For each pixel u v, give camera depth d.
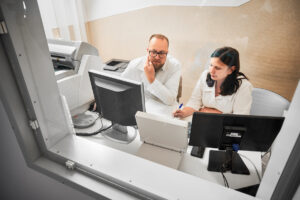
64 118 0.82
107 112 1.25
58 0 2.21
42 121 0.72
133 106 1.13
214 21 2.12
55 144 0.79
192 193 0.59
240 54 2.13
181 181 0.63
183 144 1.03
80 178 0.70
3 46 0.58
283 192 0.50
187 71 2.51
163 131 1.01
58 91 0.76
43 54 0.67
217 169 1.08
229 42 2.13
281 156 0.49
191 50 2.37
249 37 2.02
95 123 1.38
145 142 1.17
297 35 1.81
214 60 1.81
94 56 1.44
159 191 0.60
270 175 0.53
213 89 1.86
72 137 0.83
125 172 0.66
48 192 0.87
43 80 0.69
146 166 0.68
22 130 0.70
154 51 1.96
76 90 1.37
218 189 0.61
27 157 0.77
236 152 1.19
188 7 2.17
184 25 2.28
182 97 2.68
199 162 1.14
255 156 1.20
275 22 1.85
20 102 0.67
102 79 1.18
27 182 0.94
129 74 2.13
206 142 1.12
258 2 1.85
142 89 1.07
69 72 1.34
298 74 1.94
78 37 2.59
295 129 0.44
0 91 0.62
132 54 2.79
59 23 2.31
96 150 0.76
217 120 1.03
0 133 0.80
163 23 2.38
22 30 0.59
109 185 0.67
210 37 2.21
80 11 2.57
